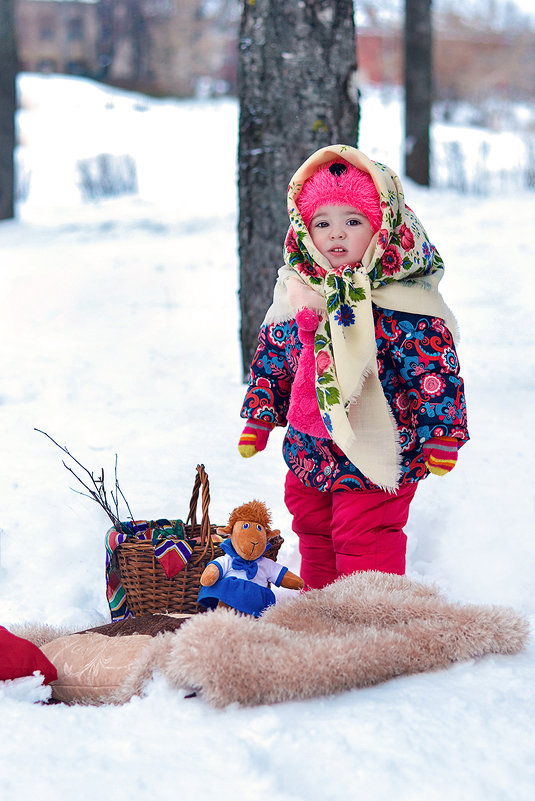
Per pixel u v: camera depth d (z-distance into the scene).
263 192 6.12
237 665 2.29
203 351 8.13
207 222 16.78
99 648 2.63
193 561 3.20
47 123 33.81
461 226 14.50
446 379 3.11
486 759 1.97
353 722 2.14
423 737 2.07
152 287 11.28
